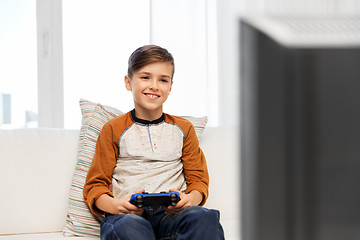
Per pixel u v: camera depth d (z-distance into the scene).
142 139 1.44
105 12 2.39
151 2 2.36
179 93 2.40
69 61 2.35
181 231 1.18
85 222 1.40
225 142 1.67
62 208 1.47
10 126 2.33
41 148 1.50
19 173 1.46
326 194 0.35
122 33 2.40
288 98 0.35
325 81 0.35
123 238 1.13
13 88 2.33
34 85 2.35
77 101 2.36
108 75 2.39
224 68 2.43
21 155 1.47
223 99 2.42
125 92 2.40
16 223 1.42
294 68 0.35
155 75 1.43
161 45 2.38
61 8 2.34
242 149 0.37
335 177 0.35
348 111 0.35
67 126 2.35
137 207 1.23
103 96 2.38
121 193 1.38
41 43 2.33
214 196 1.61
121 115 1.50
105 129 1.45
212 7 2.44
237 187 0.38
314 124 0.35
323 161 0.35
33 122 2.35
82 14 2.37
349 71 0.35
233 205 1.61
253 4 2.44
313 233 0.35
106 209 1.30
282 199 0.35
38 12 2.33
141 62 1.43
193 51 2.41
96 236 1.40
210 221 1.16
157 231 1.33
